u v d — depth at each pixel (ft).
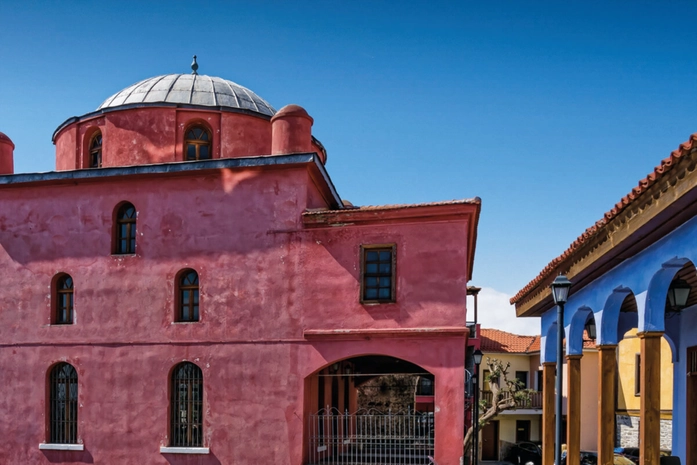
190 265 55.62
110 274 56.95
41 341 57.41
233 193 55.83
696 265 32.17
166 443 53.83
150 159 61.46
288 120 56.39
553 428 62.80
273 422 52.34
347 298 52.65
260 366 53.21
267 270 54.29
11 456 56.54
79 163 64.23
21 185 59.47
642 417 37.17
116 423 54.90
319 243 53.78
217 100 65.98
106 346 56.03
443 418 49.78
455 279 51.31
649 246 38.01
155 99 64.75
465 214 51.62
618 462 70.59
